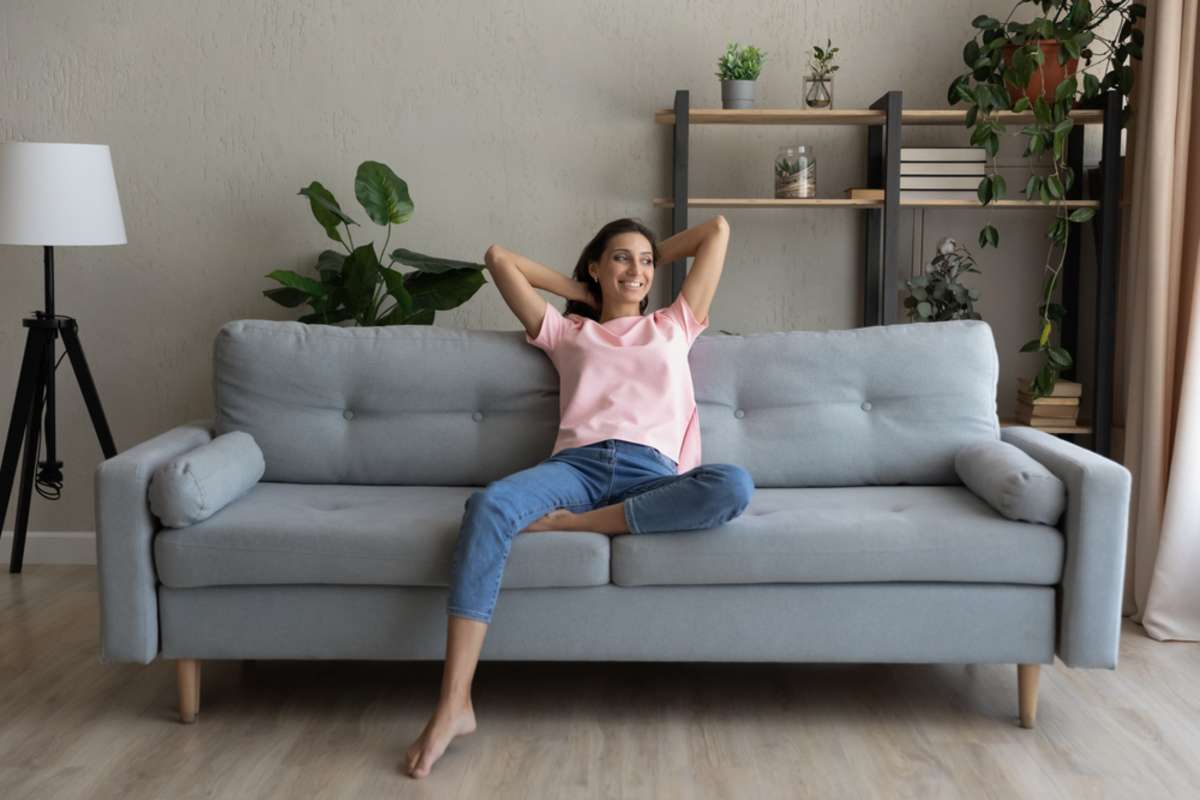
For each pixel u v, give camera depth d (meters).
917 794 2.22
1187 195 3.27
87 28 3.73
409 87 3.77
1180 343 3.25
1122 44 3.49
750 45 3.74
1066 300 3.79
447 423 2.95
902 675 2.86
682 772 2.32
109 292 3.84
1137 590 3.27
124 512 2.44
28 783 2.26
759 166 3.80
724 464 2.50
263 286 3.83
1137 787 2.25
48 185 3.32
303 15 3.74
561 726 2.54
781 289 3.85
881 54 3.75
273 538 2.44
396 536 2.44
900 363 2.95
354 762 2.36
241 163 3.79
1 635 3.15
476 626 2.37
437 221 3.82
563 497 2.59
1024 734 2.50
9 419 3.88
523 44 3.75
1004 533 2.44
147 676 2.84
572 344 2.90
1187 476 3.11
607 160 3.79
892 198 3.49
